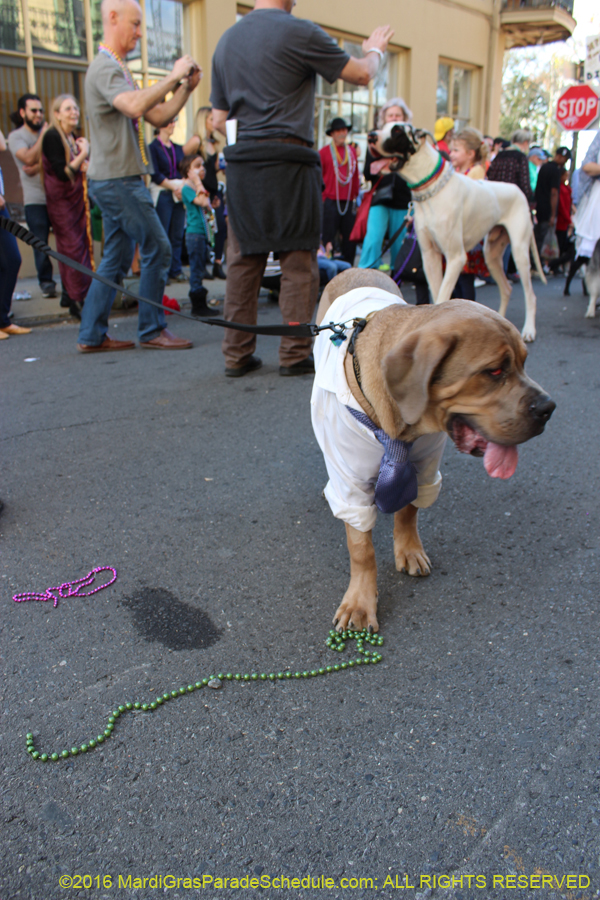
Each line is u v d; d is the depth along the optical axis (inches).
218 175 374.0
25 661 83.0
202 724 72.7
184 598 95.3
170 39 394.6
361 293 93.8
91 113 199.3
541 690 75.3
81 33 367.9
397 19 494.3
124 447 148.4
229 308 187.6
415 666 80.4
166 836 60.2
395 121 230.1
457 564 101.2
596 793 62.3
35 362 219.1
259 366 203.9
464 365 68.3
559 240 408.8
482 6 565.6
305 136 168.7
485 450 73.8
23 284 352.2
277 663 81.8
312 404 85.6
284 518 116.8
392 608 91.7
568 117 394.0
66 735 71.6
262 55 161.0
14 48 345.4
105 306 225.6
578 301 304.5
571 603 90.5
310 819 61.2
